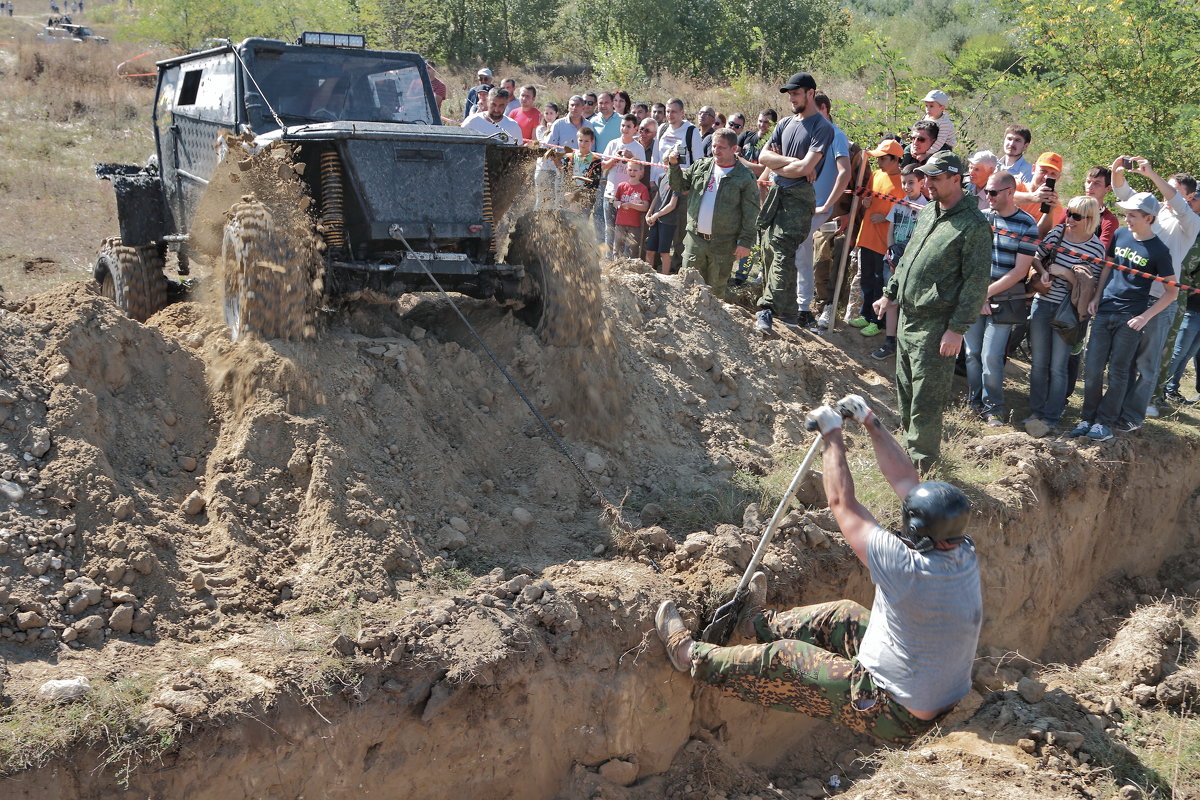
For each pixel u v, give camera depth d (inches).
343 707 145.6
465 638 158.2
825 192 327.3
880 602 161.6
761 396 281.7
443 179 231.5
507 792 162.9
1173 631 263.4
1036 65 579.2
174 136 290.7
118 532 159.9
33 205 488.1
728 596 187.8
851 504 161.8
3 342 176.7
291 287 205.6
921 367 247.6
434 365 230.4
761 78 944.3
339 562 172.2
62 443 167.6
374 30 1058.1
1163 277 281.3
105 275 289.3
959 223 234.8
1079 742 206.4
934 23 1210.0
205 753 132.2
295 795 140.8
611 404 242.2
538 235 246.8
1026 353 377.7
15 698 129.0
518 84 970.1
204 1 984.3
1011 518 250.8
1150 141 472.4
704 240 319.6
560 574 185.6
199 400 195.6
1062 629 277.7
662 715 182.2
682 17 1096.2
